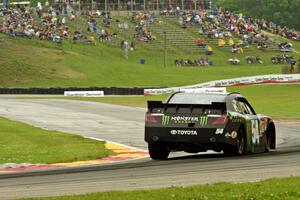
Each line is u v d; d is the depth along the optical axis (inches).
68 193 1557.6
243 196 1387.8
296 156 2465.6
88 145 3159.5
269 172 1910.7
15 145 3095.5
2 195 1541.6
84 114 5684.1
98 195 1423.5
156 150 2492.6
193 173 1931.6
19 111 5940.0
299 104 6860.2
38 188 1675.7
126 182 1755.7
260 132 2659.9
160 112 2445.9
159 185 1668.3
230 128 2404.0
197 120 2404.0
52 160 2539.4
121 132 4138.8
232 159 2359.7
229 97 2507.4
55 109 6274.6
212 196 1391.5
